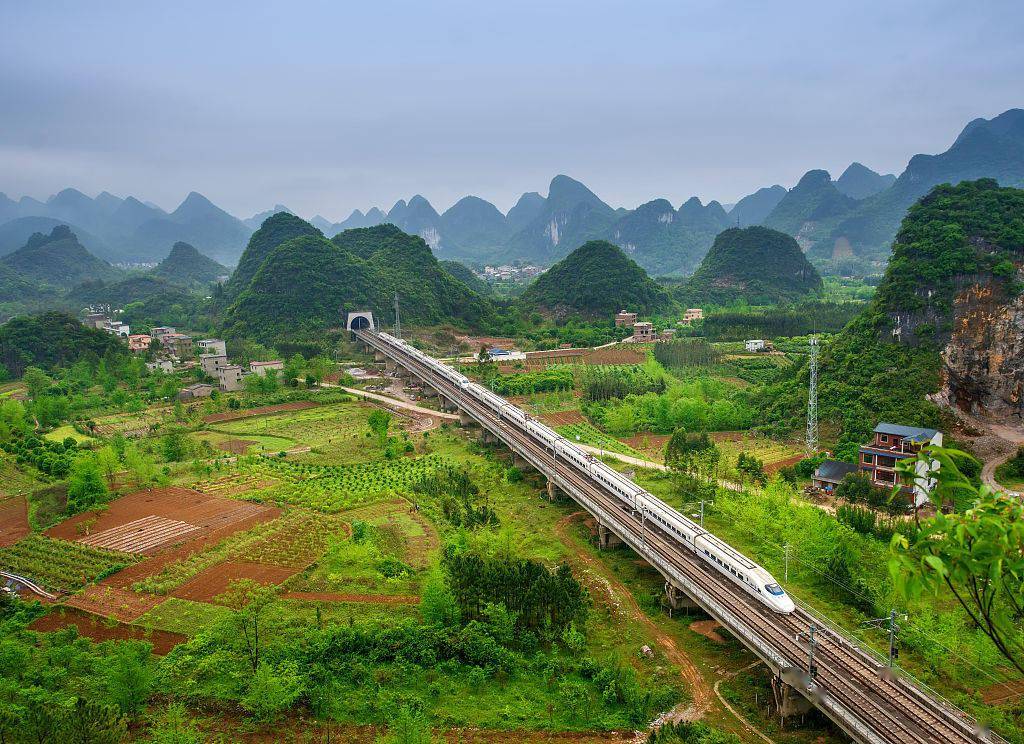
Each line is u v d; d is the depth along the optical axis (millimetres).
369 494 124938
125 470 137500
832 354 169500
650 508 101250
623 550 104125
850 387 155875
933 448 21375
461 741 62188
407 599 86938
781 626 72625
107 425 179625
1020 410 148250
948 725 56875
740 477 129000
